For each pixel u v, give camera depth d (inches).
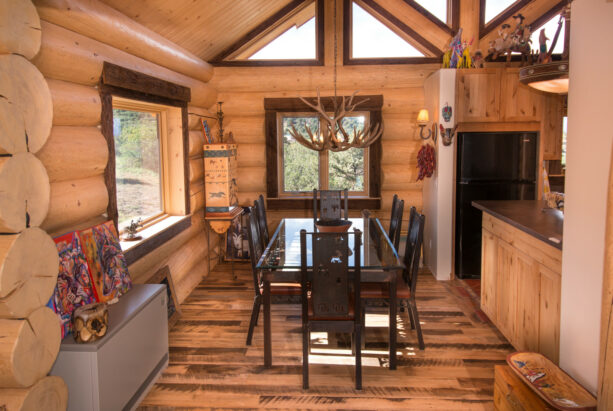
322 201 204.1
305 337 125.3
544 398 92.2
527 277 130.2
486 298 168.9
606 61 87.3
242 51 240.8
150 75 155.3
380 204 242.4
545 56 171.9
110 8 133.2
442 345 151.1
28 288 85.4
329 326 126.0
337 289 122.9
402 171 243.0
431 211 228.2
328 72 236.8
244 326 168.1
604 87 88.2
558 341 111.6
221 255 251.6
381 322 171.5
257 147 245.3
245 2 193.5
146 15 152.3
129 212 163.5
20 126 84.6
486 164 214.5
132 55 148.0
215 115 242.4
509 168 214.5
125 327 109.1
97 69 122.2
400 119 241.1
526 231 125.1
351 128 242.4
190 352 147.9
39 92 90.3
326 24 234.1
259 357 144.7
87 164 119.3
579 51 96.0
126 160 160.2
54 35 106.2
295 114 242.5
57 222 108.8
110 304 117.3
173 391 125.3
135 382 115.5
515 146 213.2
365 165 245.3
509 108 211.9
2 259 79.4
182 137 189.5
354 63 236.5
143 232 160.2
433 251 225.5
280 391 125.5
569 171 101.3
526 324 131.5
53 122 109.1
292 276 135.7
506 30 220.7
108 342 101.4
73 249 109.7
